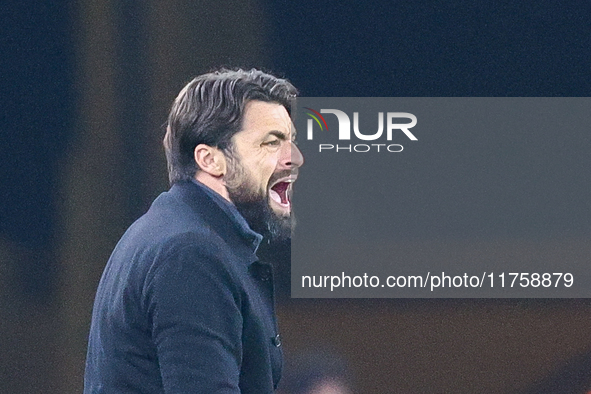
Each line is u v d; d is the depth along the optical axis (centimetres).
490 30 2403
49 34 2231
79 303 2167
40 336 2042
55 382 1897
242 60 2256
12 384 1889
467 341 2184
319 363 2008
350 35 2342
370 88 2380
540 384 1988
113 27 2225
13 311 2119
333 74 2341
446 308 2348
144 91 2216
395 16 2361
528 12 2402
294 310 2305
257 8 2248
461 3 2380
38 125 2197
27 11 2225
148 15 2231
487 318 2298
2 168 2169
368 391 1958
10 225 2197
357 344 2150
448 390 1941
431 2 2361
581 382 2006
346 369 2014
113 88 2222
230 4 2238
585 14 2405
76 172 2220
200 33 2225
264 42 2269
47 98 2228
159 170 2242
